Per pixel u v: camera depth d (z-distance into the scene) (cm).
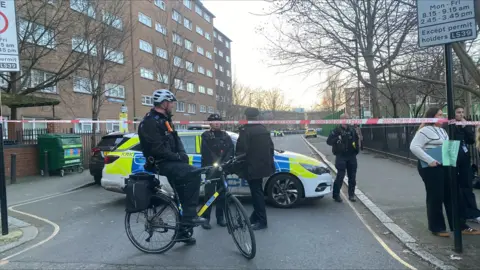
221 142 596
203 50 4572
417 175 1045
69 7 1381
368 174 1092
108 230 586
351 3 1360
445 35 423
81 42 1434
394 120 705
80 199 877
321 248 477
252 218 573
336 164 762
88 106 2308
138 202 455
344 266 416
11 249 504
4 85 1557
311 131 5031
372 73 1513
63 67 1487
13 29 576
